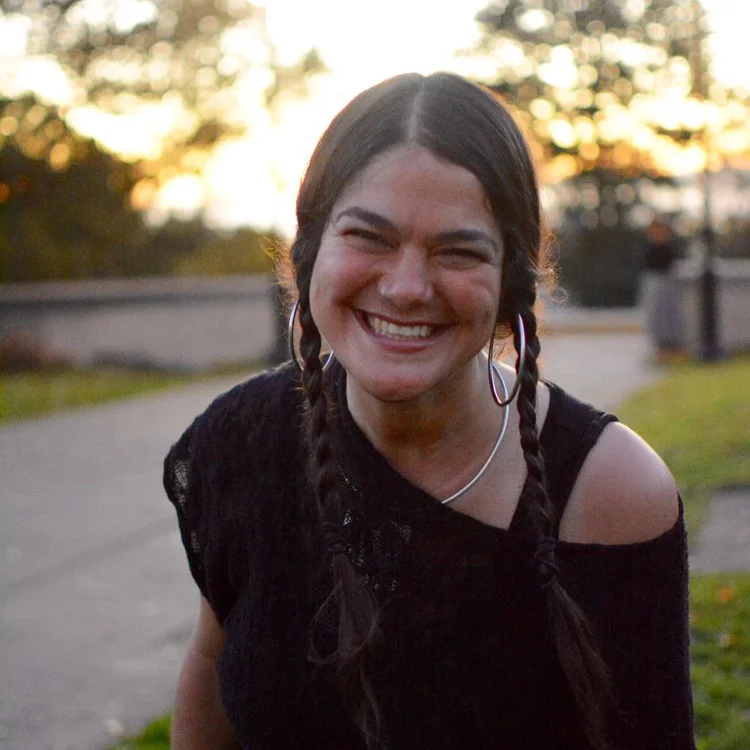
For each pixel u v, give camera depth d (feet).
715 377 42.65
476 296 4.50
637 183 107.96
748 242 101.45
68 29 57.16
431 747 4.81
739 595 15.46
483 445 4.93
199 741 5.96
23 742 12.31
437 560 4.83
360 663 4.78
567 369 48.39
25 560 19.65
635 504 4.75
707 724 11.84
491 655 4.78
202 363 55.16
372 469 4.90
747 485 22.35
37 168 59.11
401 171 4.44
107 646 15.35
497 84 104.17
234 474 5.33
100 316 53.93
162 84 59.98
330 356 5.44
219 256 81.92
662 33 97.86
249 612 5.22
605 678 4.61
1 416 36.86
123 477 26.76
